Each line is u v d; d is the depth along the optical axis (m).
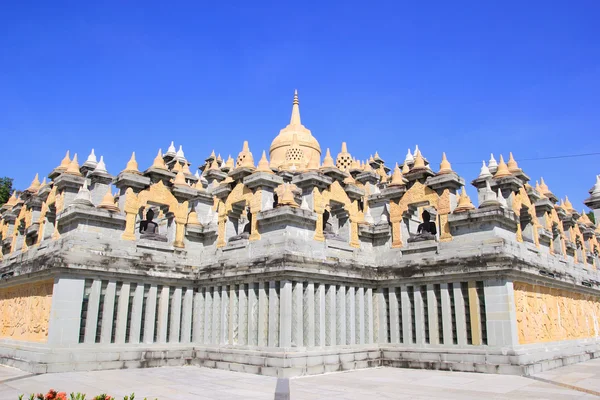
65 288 23.78
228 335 26.52
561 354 26.98
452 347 24.81
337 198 28.50
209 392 17.81
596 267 41.22
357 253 28.48
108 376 21.89
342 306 26.45
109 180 29.27
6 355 25.73
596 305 37.69
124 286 25.95
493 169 34.50
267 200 27.08
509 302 23.44
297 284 24.33
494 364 22.84
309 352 23.69
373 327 28.17
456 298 25.12
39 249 28.17
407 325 26.94
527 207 30.05
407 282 27.31
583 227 41.03
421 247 27.31
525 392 17.70
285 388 12.28
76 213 24.97
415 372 24.08
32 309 26.39
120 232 26.58
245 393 17.59
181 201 29.88
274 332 23.94
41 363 22.31
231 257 27.55
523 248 26.58
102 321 24.81
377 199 30.62
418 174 28.36
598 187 45.25
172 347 27.09
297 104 47.31
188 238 29.70
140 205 27.77
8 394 17.16
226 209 28.98
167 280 27.75
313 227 26.36
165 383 20.03
